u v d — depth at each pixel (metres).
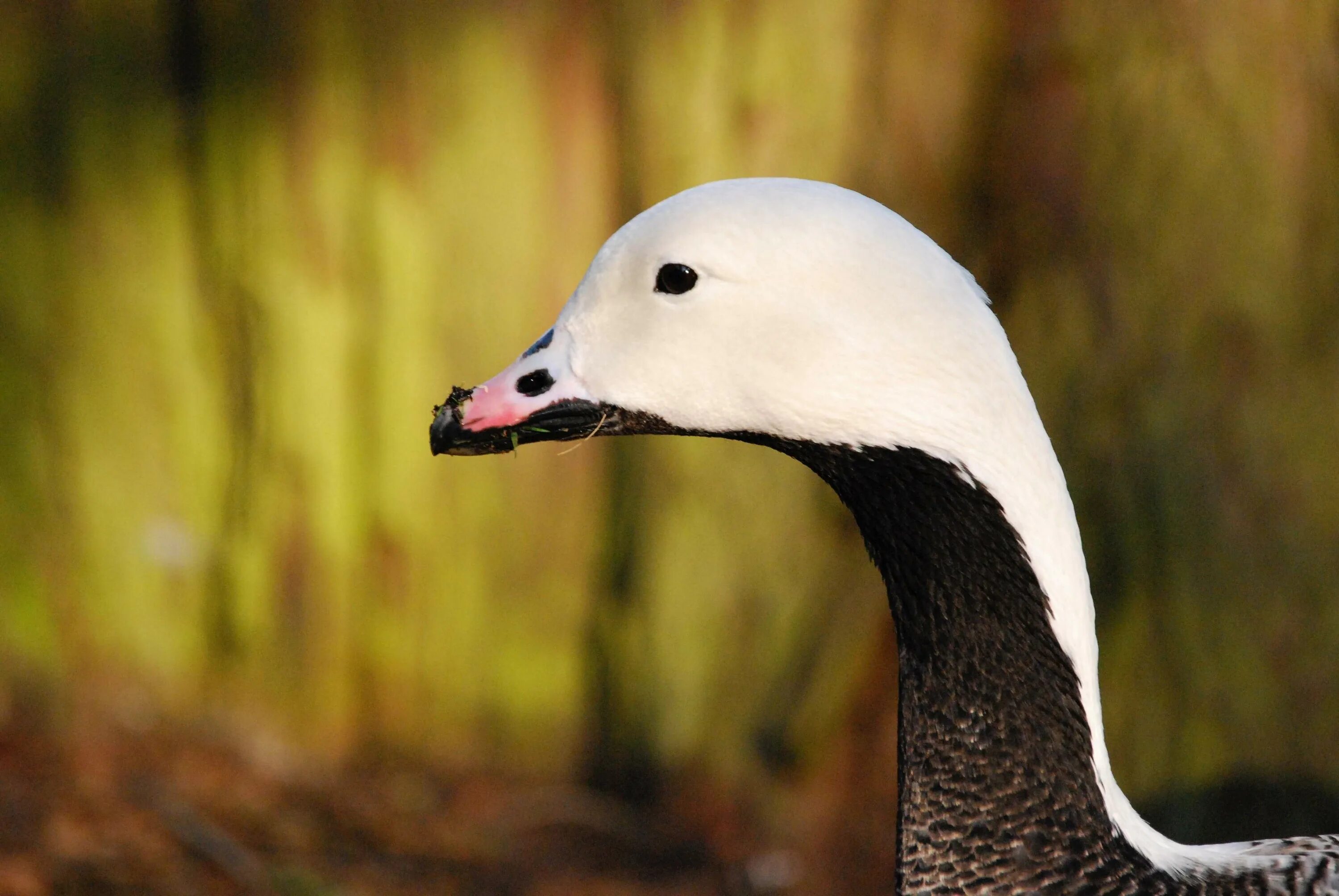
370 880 9.16
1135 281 8.56
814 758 9.88
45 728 10.00
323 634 10.09
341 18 9.20
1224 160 8.25
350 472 9.87
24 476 9.90
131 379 9.84
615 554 10.04
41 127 9.54
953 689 4.81
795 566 9.72
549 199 9.46
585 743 10.34
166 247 9.70
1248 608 8.41
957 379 4.50
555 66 9.32
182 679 10.19
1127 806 4.86
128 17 9.38
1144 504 8.62
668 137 9.12
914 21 9.02
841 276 4.49
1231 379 8.34
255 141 9.38
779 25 8.94
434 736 10.34
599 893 9.35
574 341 4.93
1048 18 8.81
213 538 10.05
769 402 4.63
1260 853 4.93
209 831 9.26
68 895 8.33
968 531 4.64
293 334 9.61
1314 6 8.03
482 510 9.92
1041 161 8.93
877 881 9.55
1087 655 4.68
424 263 9.50
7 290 9.71
